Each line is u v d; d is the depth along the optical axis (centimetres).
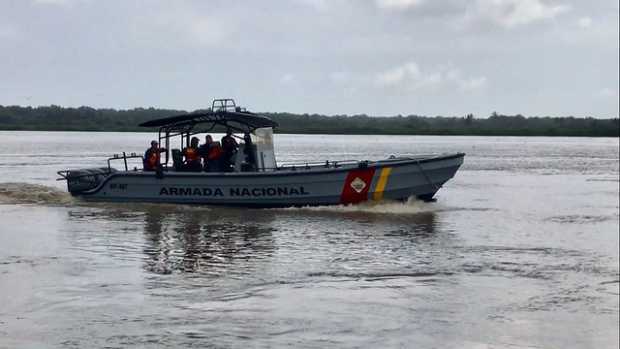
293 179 2055
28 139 10775
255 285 1173
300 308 1052
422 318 1039
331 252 1482
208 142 2155
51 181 3097
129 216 1934
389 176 2069
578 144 12950
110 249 1452
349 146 9531
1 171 3688
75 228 1716
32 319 952
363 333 953
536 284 1292
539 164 5425
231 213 2009
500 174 4203
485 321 1048
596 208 2512
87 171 2212
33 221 1819
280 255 1434
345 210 2081
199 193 2094
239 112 2091
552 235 1859
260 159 2153
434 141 14550
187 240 1583
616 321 1083
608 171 4622
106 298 1065
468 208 2378
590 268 1438
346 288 1180
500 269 1400
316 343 905
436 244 1630
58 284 1139
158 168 2120
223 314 1004
